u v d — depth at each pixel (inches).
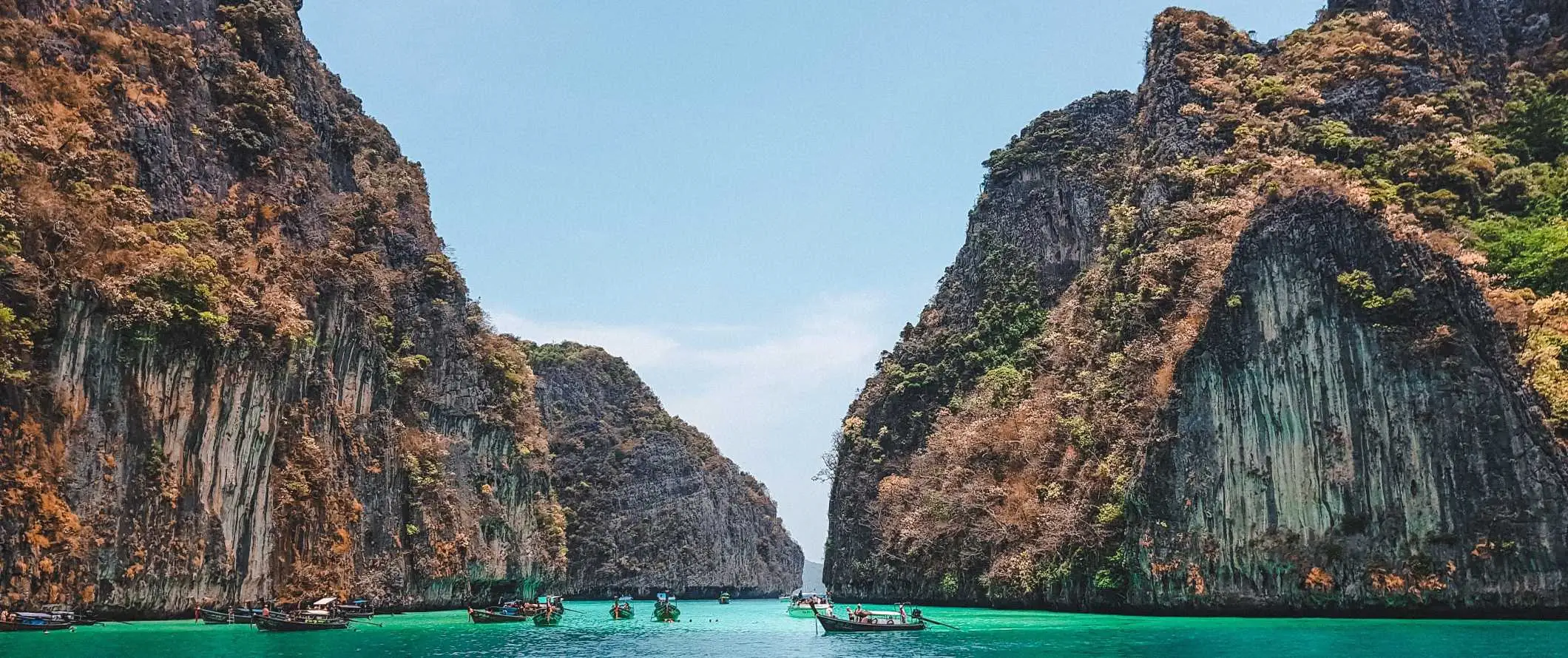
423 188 4065.0
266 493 2556.6
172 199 2519.7
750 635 2596.0
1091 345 3120.1
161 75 2652.6
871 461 4598.9
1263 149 2962.6
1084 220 4328.3
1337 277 2235.5
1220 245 2529.5
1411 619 2101.4
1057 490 2851.9
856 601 4510.3
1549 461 2025.1
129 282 2144.4
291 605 2566.4
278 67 3211.1
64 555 1969.7
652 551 6791.3
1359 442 2148.1
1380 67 3112.7
